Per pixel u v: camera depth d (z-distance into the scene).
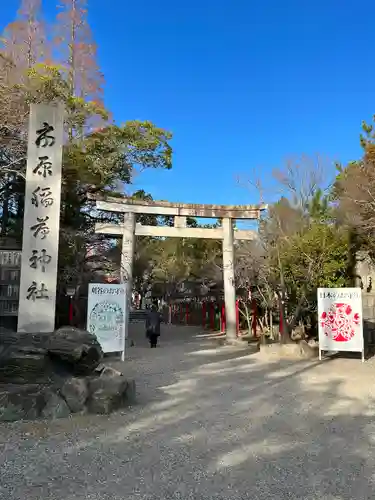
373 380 10.31
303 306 17.12
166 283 44.06
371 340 16.80
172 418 6.92
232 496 4.16
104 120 19.42
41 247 10.48
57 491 4.20
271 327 20.11
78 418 6.73
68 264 16.48
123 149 19.62
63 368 7.92
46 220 10.58
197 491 4.25
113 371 7.81
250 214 19.81
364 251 17.12
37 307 10.30
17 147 14.75
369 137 14.99
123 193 20.86
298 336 17.67
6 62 16.14
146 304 54.97
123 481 4.46
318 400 8.27
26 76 16.08
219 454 5.30
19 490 4.20
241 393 8.88
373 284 18.45
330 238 16.22
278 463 5.02
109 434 6.02
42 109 10.78
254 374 11.14
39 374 7.50
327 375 11.01
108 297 13.16
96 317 12.95
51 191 10.68
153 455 5.23
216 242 38.41
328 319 13.78
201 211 19.69
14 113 14.62
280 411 7.44
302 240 16.33
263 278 17.45
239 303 23.97
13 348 7.60
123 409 7.37
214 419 6.89
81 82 22.89
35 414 6.66
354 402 8.12
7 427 6.18
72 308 17.03
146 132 20.02
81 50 23.17
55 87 17.14
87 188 19.20
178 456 5.21
